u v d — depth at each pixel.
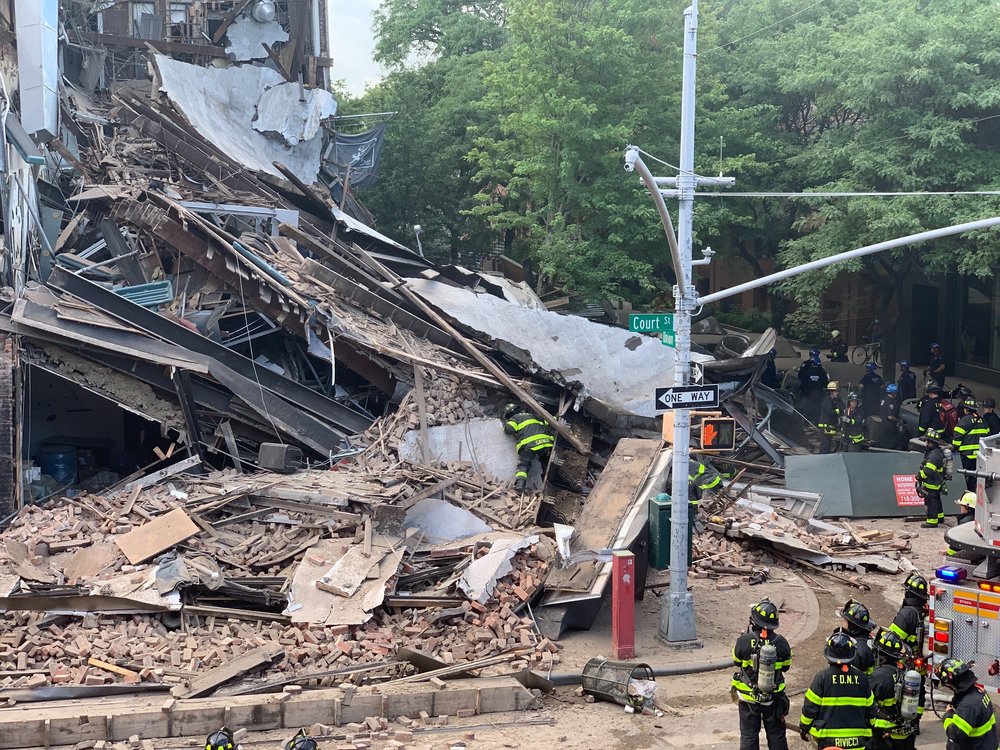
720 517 19.00
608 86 30.66
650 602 16.11
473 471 18.23
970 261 26.38
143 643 12.65
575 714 12.05
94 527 15.11
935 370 29.25
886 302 32.88
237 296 20.86
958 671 8.82
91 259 22.67
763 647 9.52
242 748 10.77
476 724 11.64
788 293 35.09
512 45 39.06
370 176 38.19
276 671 12.39
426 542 15.62
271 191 27.58
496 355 21.23
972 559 11.06
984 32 26.95
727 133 33.09
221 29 35.69
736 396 23.98
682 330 14.41
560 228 31.06
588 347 22.27
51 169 25.62
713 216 31.61
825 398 24.69
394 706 11.67
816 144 31.56
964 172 27.00
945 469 19.77
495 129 39.47
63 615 13.00
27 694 11.46
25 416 17.89
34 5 24.02
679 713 12.09
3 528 15.85
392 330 20.80
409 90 42.97
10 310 17.80
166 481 16.88
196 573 13.66
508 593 14.27
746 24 37.44
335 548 14.47
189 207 23.66
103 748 10.68
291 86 33.78
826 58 30.55
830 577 17.41
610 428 20.75
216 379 18.47
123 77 34.91
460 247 42.88
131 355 17.91
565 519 17.83
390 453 18.34
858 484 20.61
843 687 9.20
